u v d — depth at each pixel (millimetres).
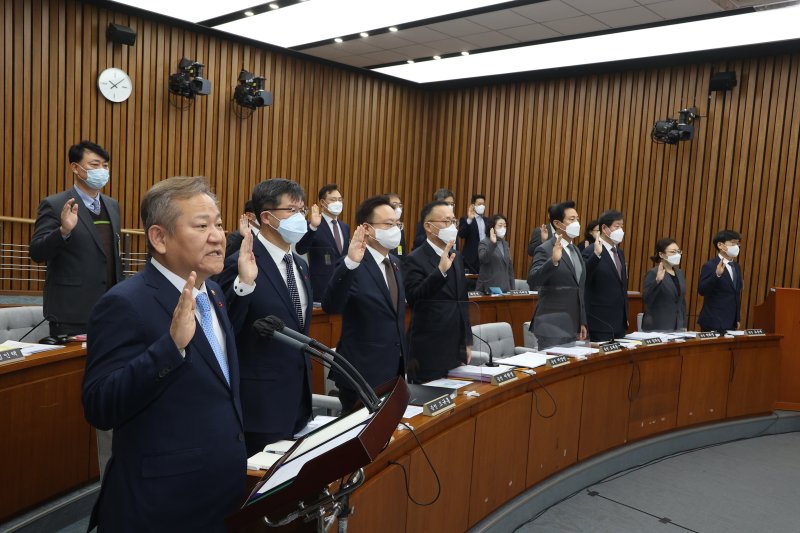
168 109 7793
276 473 1433
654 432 4707
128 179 7492
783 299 5887
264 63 8719
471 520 2969
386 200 2982
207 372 1526
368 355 2920
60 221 3242
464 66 9375
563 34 7711
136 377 1337
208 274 1521
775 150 7809
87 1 7055
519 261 9906
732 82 7910
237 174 8516
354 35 8109
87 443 3186
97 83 7199
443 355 3092
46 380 2941
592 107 9156
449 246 3006
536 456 3551
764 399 5531
